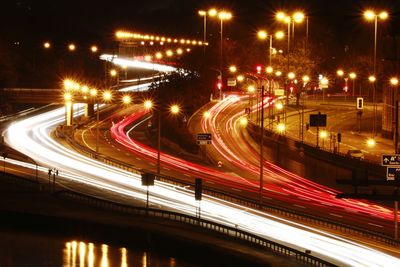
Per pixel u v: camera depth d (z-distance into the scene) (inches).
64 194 3754.9
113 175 4527.6
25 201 3636.8
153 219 3213.6
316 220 3189.0
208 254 2701.8
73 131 6722.4
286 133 6338.6
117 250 3004.4
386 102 6136.8
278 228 3053.6
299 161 5265.8
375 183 1689.2
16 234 3260.3
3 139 6166.3
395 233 2920.8
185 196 3823.8
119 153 5536.4
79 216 3277.6
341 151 5472.4
